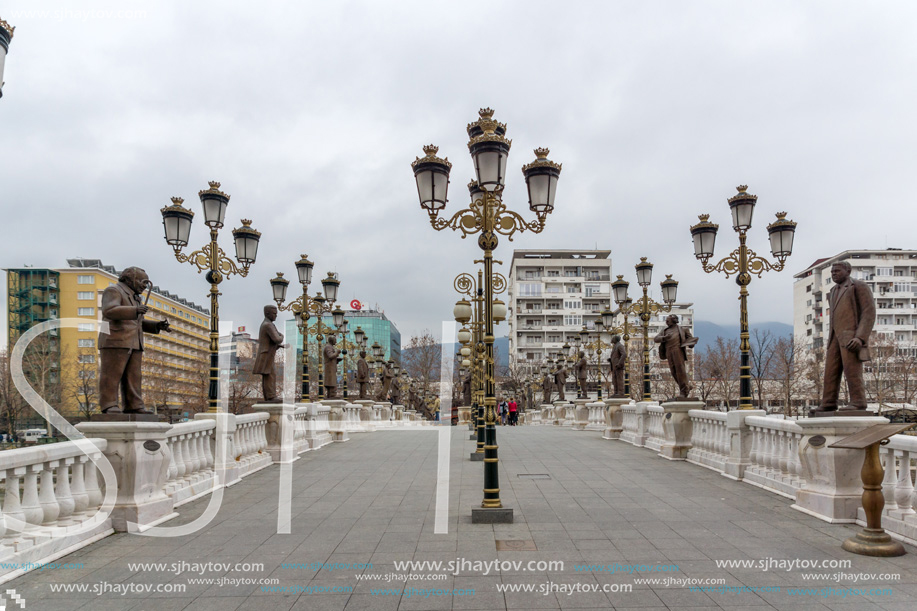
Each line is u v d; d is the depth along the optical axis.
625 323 21.83
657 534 7.25
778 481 9.95
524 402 50.34
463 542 6.94
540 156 8.69
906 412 45.62
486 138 8.45
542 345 89.25
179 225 12.08
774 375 51.19
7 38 5.11
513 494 9.93
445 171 8.66
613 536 7.16
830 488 8.02
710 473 12.33
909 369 50.69
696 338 15.03
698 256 13.84
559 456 15.55
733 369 49.97
